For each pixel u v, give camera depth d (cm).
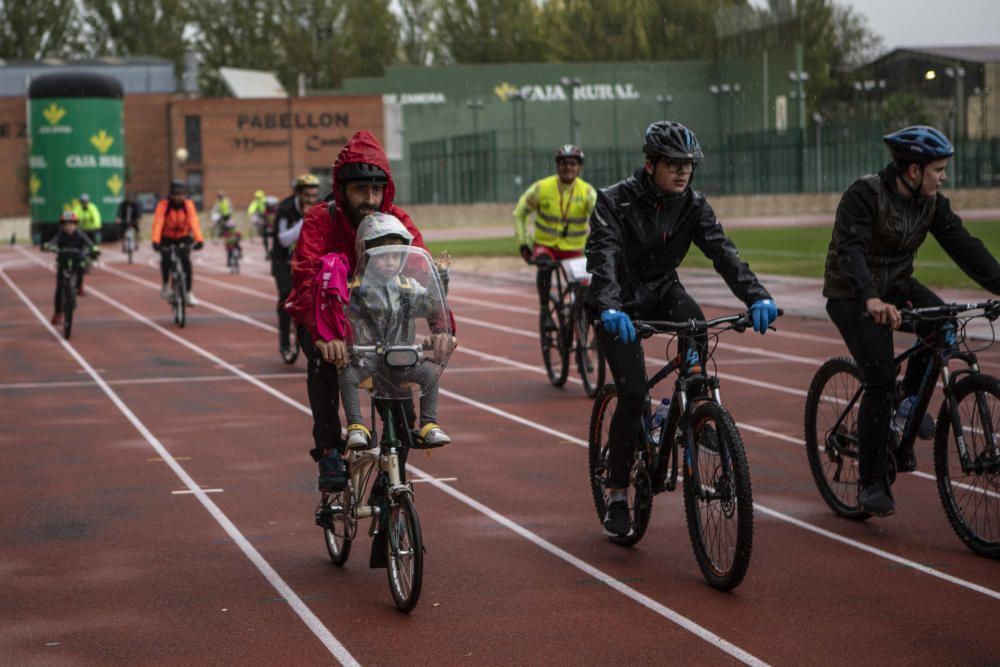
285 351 1573
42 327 2120
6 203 10050
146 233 7775
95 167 6003
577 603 629
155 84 10119
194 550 734
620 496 721
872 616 602
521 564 699
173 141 9581
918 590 643
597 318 691
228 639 580
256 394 1346
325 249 653
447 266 624
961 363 1411
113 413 1230
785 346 1689
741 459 619
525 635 582
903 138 711
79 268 1998
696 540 662
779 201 7619
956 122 8569
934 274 2689
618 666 540
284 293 1534
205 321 2203
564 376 1352
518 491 880
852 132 7538
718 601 628
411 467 961
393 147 9575
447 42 12050
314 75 12150
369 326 609
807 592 641
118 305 2545
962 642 565
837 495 805
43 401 1308
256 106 9531
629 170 8688
